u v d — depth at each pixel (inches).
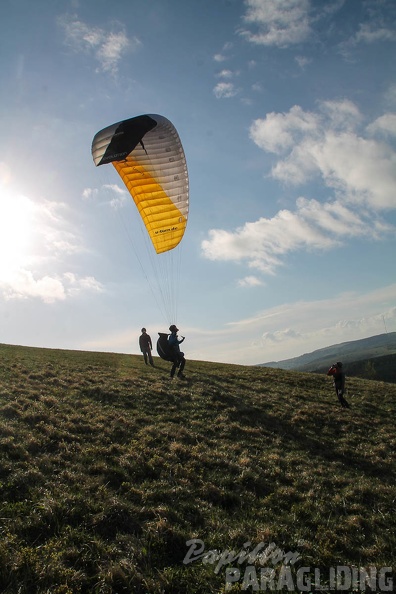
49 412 653.3
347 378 1382.9
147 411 767.7
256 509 466.6
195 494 474.9
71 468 478.6
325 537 421.1
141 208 724.0
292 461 627.5
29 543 344.5
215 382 1092.5
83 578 318.3
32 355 1245.7
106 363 1252.5
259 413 853.2
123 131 622.8
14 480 420.5
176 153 690.2
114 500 417.7
